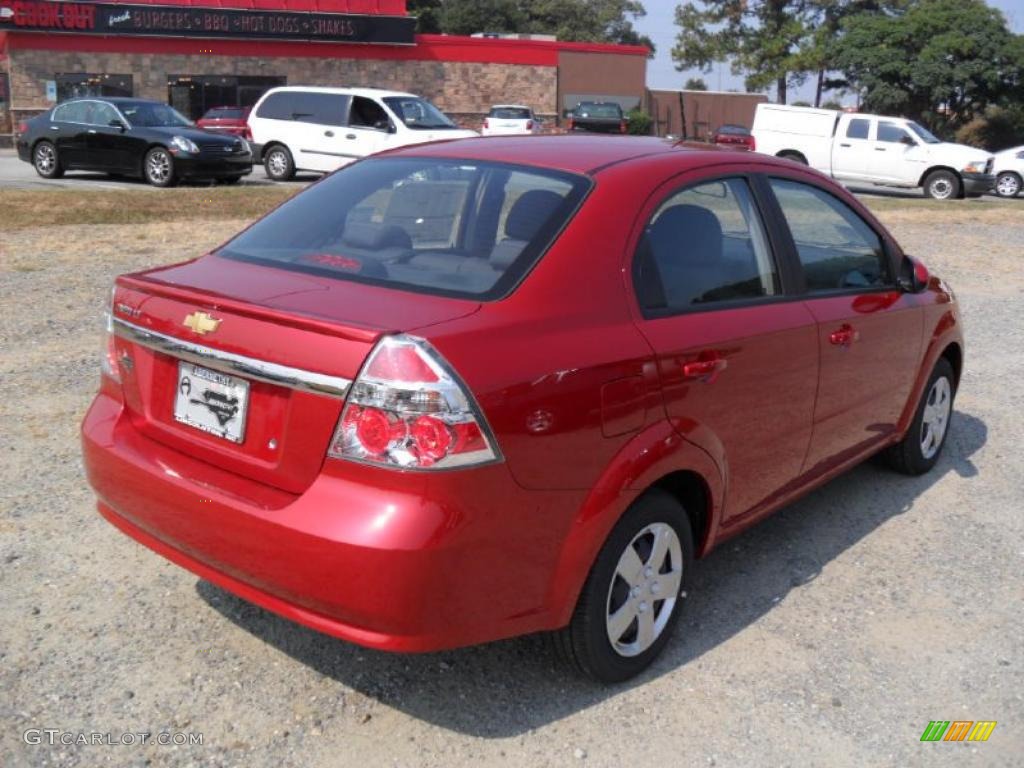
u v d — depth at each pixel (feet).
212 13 124.26
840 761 10.43
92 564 13.62
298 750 10.19
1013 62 152.15
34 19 117.50
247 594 10.19
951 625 13.24
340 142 68.03
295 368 9.59
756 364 12.60
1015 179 86.48
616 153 12.89
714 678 11.80
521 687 11.44
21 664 11.30
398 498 9.20
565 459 10.10
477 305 10.19
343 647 12.03
